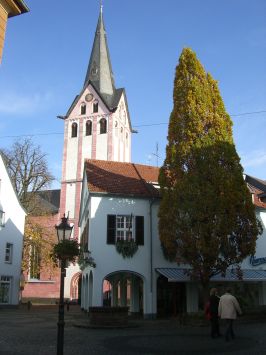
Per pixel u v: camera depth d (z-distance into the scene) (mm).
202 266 24266
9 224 39562
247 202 25000
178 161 25797
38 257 42812
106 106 63156
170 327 22016
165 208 26016
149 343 15469
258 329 19984
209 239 23953
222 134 26031
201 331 19672
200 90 26781
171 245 25344
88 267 29828
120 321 22062
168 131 27219
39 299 53750
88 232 28938
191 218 24250
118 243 27969
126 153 68125
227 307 15789
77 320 25250
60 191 62688
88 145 62594
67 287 53500
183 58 27609
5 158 44312
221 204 24109
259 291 32250
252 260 31391
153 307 27688
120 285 36281
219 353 12922
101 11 72938
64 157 63125
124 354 12961
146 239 28797
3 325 22594
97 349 14008
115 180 31094
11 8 10453
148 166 35781
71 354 12961
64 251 13133
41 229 43969
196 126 25953
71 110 65000
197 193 24281
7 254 39375
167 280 29375
